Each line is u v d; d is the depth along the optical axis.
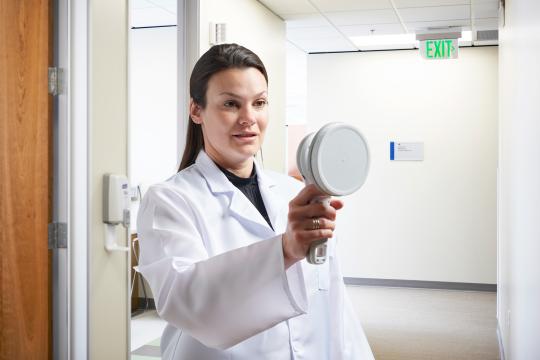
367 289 6.45
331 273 1.08
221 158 1.06
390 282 6.57
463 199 6.37
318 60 6.75
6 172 2.37
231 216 1.01
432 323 5.03
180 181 1.01
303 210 0.67
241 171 1.10
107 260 2.51
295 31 5.66
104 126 2.48
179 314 0.77
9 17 2.35
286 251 0.71
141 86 5.43
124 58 2.62
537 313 1.83
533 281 1.96
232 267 0.74
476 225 6.33
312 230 0.67
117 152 2.58
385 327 4.89
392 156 6.54
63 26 2.38
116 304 2.58
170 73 5.36
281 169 5.23
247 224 1.01
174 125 5.35
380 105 6.58
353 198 6.65
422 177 6.47
